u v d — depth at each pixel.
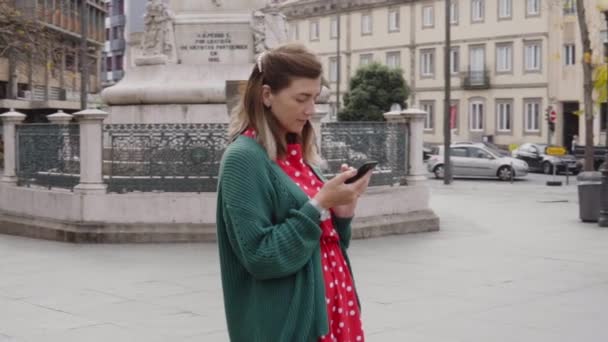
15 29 30.52
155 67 15.48
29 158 14.28
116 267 10.41
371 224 13.50
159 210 12.52
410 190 14.32
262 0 15.71
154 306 8.12
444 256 11.52
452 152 38.47
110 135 12.74
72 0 59.69
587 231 14.92
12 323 7.45
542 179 38.78
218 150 12.55
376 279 9.63
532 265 10.78
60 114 15.25
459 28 61.12
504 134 58.47
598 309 8.06
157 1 15.73
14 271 10.22
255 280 3.23
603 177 15.84
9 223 13.95
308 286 3.20
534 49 56.59
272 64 3.27
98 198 12.59
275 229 3.16
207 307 8.07
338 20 58.91
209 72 15.31
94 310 7.96
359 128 13.53
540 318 7.65
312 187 3.39
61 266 10.54
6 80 52.19
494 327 7.27
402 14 65.19
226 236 3.31
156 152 12.60
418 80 64.25
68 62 60.50
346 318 3.34
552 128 48.53
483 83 59.00
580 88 53.84
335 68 71.06
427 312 7.86
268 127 3.29
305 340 3.18
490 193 26.81
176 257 11.14
